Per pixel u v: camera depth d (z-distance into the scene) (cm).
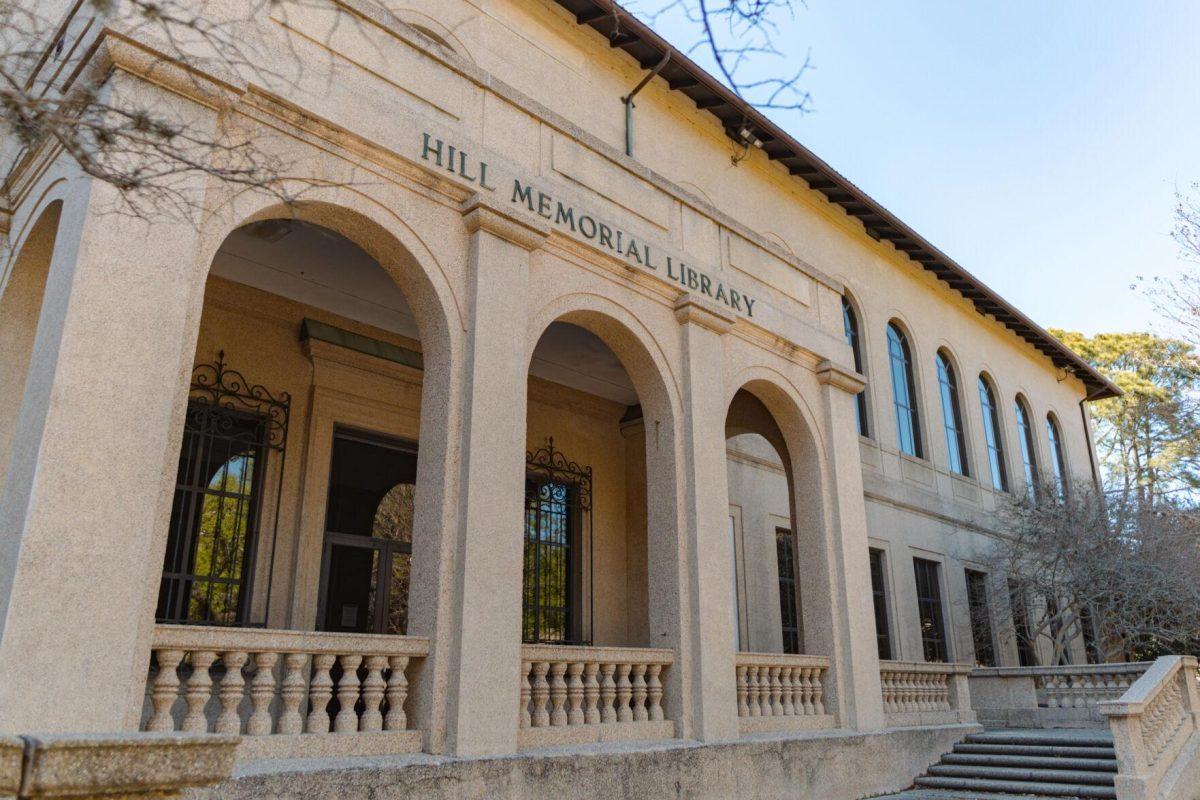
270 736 638
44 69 763
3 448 715
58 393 568
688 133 1570
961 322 2344
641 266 1038
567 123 1009
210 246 672
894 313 2059
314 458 1098
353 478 1173
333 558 1130
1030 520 2050
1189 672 1313
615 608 1432
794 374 1255
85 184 620
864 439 1848
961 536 2075
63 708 531
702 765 896
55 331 590
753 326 1188
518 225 881
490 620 765
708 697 943
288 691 661
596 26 1391
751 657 1040
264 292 1109
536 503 1381
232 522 1013
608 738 866
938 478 2055
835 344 1345
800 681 1127
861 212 1950
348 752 673
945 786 1184
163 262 633
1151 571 1883
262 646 646
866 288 1977
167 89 662
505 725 750
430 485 794
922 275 2211
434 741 716
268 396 1080
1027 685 1586
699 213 1172
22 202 764
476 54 1228
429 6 1187
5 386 725
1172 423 3212
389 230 795
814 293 1353
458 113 895
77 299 588
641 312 1034
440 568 759
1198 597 1864
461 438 803
